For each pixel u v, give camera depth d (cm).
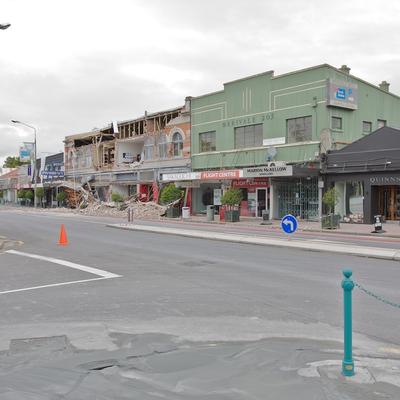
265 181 3250
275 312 745
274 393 431
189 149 3944
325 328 659
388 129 2594
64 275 1100
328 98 2877
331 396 423
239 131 3484
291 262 1275
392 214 2691
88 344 596
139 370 499
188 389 445
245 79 3397
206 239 1942
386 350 562
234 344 590
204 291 902
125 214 3938
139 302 820
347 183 2814
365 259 1334
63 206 6019
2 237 2056
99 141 5569
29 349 579
